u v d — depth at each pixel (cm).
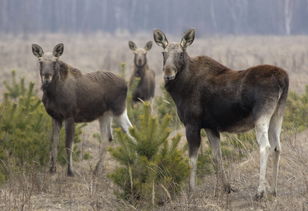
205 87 2941
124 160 2708
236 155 3491
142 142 2677
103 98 3747
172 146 2719
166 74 2955
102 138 3828
